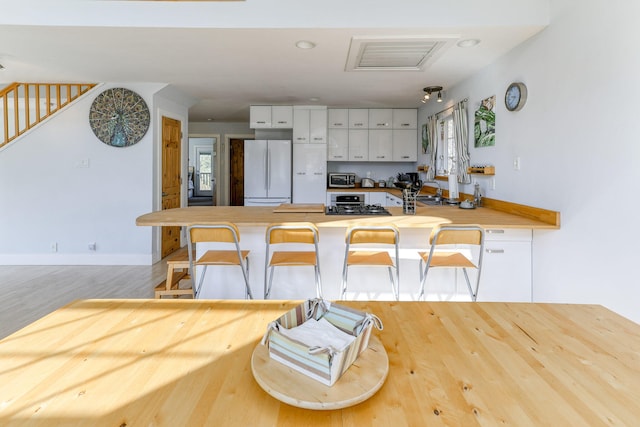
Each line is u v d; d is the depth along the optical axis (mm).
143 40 2998
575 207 2416
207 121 8125
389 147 6152
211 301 1152
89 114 4664
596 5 2209
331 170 6680
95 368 772
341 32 2801
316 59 3451
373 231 2482
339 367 699
